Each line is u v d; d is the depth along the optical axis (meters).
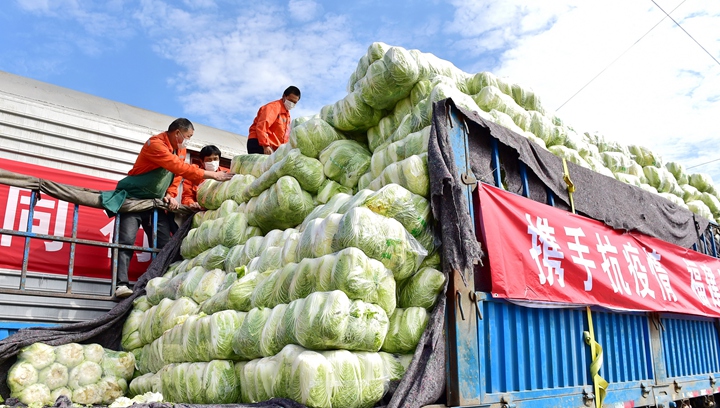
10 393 3.38
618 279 3.85
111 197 4.56
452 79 4.08
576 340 3.51
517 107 4.15
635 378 3.99
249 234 4.21
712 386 4.97
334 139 4.06
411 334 2.73
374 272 2.64
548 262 3.34
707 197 6.33
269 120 6.25
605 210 4.10
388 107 3.95
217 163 5.35
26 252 4.00
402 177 3.09
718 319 5.46
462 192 2.97
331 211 3.30
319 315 2.43
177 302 3.73
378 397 2.56
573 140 4.57
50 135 5.17
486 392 2.82
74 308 4.66
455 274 2.84
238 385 2.90
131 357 3.79
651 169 5.71
